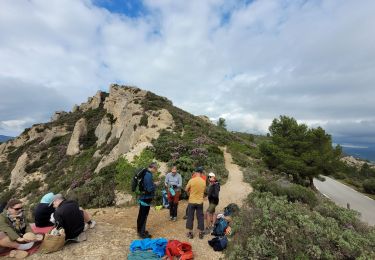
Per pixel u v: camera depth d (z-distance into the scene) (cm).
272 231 671
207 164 1959
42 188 3666
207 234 815
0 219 612
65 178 3512
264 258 626
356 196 3198
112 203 1383
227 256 670
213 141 3053
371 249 664
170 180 953
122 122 3944
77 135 4556
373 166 7481
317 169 2578
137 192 768
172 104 4822
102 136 4372
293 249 632
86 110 6384
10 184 4403
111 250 653
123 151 3111
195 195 788
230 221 870
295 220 725
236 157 2616
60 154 4519
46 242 614
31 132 5947
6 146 6144
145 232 758
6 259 579
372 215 2261
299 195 1402
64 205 661
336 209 967
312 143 2700
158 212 1076
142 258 610
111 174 1723
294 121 2800
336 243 651
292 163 2488
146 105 3819
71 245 659
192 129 3222
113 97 5038
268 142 2834
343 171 2777
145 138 2812
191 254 649
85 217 768
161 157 1936
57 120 6425
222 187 1598
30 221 1123
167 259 623
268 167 2691
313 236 662
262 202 891
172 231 839
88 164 3609
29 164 4525
